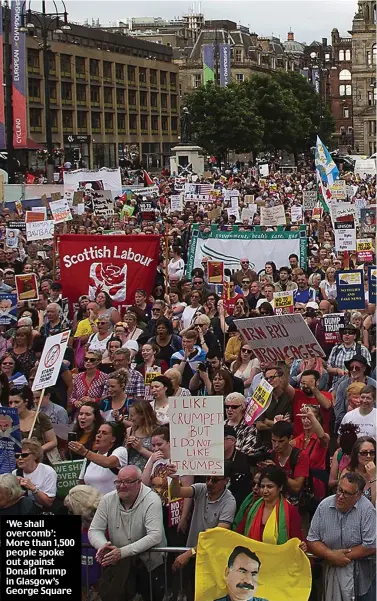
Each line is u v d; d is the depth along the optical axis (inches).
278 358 565.9
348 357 672.4
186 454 419.8
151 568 422.3
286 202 2110.0
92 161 5004.9
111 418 589.3
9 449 498.6
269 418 550.0
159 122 5846.5
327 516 414.3
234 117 5004.9
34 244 1272.1
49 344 571.2
